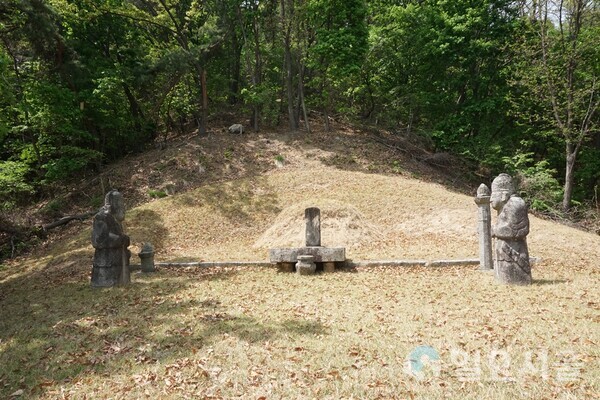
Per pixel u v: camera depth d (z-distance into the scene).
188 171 22.31
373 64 26.48
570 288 8.78
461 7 24.75
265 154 23.89
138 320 7.50
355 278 10.62
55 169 19.64
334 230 15.42
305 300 8.56
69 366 5.75
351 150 24.44
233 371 5.34
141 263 12.20
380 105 28.92
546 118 21.84
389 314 7.43
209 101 29.53
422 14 25.12
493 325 6.63
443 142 25.16
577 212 20.94
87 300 9.11
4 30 17.05
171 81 23.91
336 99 28.28
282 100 29.52
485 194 11.20
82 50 22.47
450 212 17.33
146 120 25.98
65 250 15.60
